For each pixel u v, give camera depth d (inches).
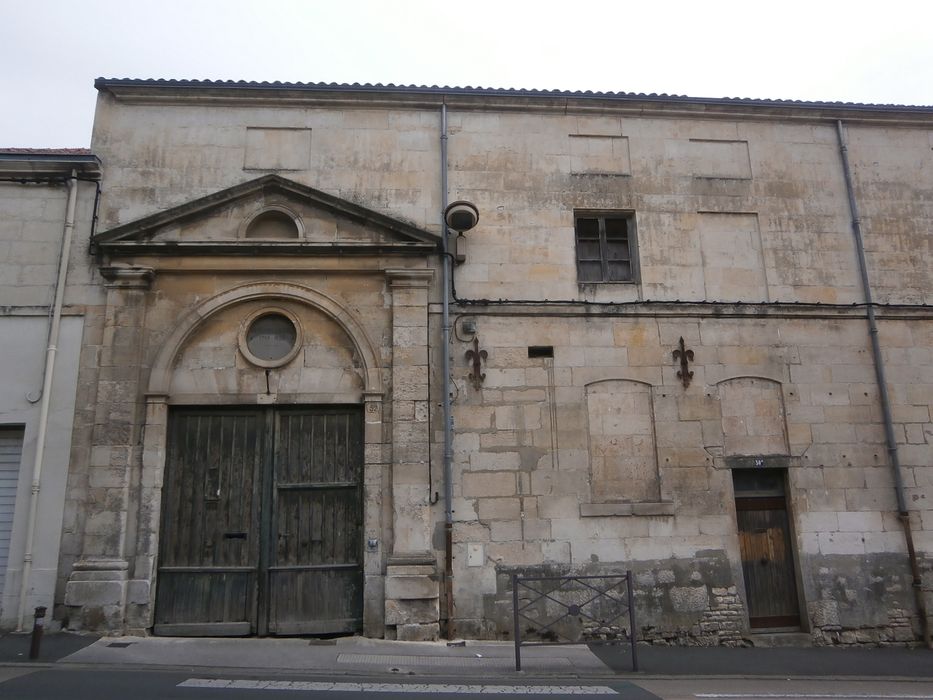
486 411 391.5
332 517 372.8
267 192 401.1
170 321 381.7
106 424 363.6
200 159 408.2
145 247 381.4
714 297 422.3
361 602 364.5
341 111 423.2
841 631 386.0
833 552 396.5
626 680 296.5
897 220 448.8
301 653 322.3
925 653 367.6
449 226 402.0
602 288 415.8
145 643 329.1
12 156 390.3
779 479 410.3
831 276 434.0
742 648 371.2
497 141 428.8
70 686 256.4
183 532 364.5
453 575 370.6
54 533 354.9
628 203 429.7
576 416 396.5
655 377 406.3
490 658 327.3
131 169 402.3
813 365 418.3
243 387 379.9
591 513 384.8
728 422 406.6
